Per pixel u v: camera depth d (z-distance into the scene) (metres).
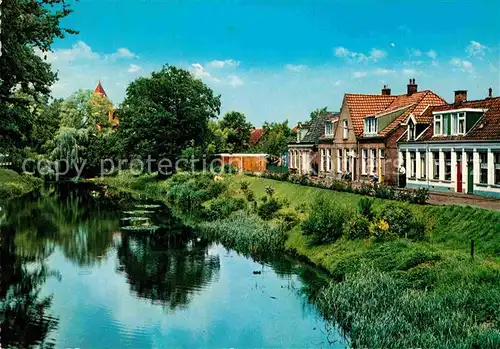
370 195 31.25
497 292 16.77
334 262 24.27
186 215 44.34
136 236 35.16
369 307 18.03
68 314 20.14
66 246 32.03
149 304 21.17
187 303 21.17
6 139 31.91
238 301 21.16
